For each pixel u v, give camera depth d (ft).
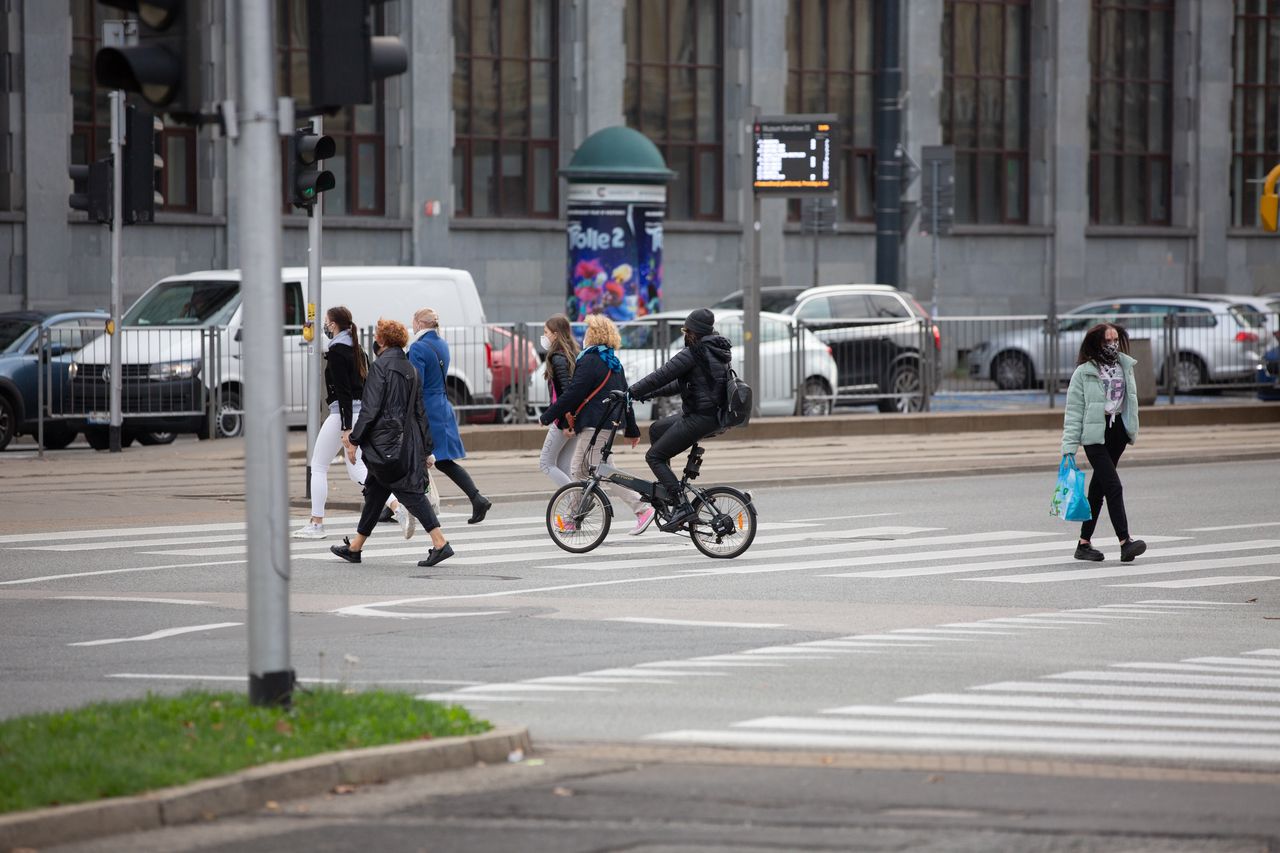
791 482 258.78
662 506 184.03
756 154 328.49
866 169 543.39
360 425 173.27
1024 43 568.00
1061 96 565.94
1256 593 161.07
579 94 498.28
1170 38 588.50
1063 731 100.12
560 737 98.02
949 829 78.48
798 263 530.27
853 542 196.54
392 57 94.12
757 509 228.63
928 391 355.15
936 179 414.41
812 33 535.19
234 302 312.09
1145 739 98.17
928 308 546.26
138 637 133.08
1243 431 347.97
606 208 379.14
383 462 172.96
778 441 319.27
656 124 515.09
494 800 83.41
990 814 81.25
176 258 443.73
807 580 167.22
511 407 316.19
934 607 151.12
